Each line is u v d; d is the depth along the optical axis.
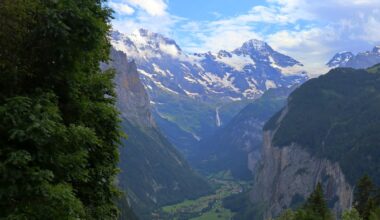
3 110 16.14
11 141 16.47
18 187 15.95
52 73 18.97
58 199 16.16
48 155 16.98
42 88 18.73
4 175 15.65
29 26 17.97
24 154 15.95
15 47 17.81
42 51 18.45
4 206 15.99
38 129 16.19
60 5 18.11
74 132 18.20
